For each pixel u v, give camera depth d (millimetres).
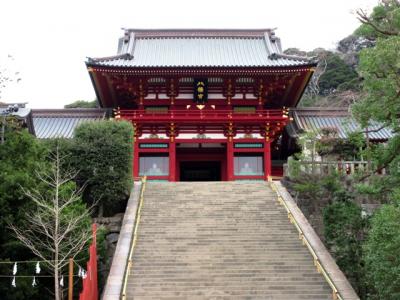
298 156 28391
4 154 19906
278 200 25562
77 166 24656
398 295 13797
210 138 36438
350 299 16156
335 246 20766
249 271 18250
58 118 40219
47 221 17250
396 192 15898
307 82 37625
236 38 44344
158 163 36094
